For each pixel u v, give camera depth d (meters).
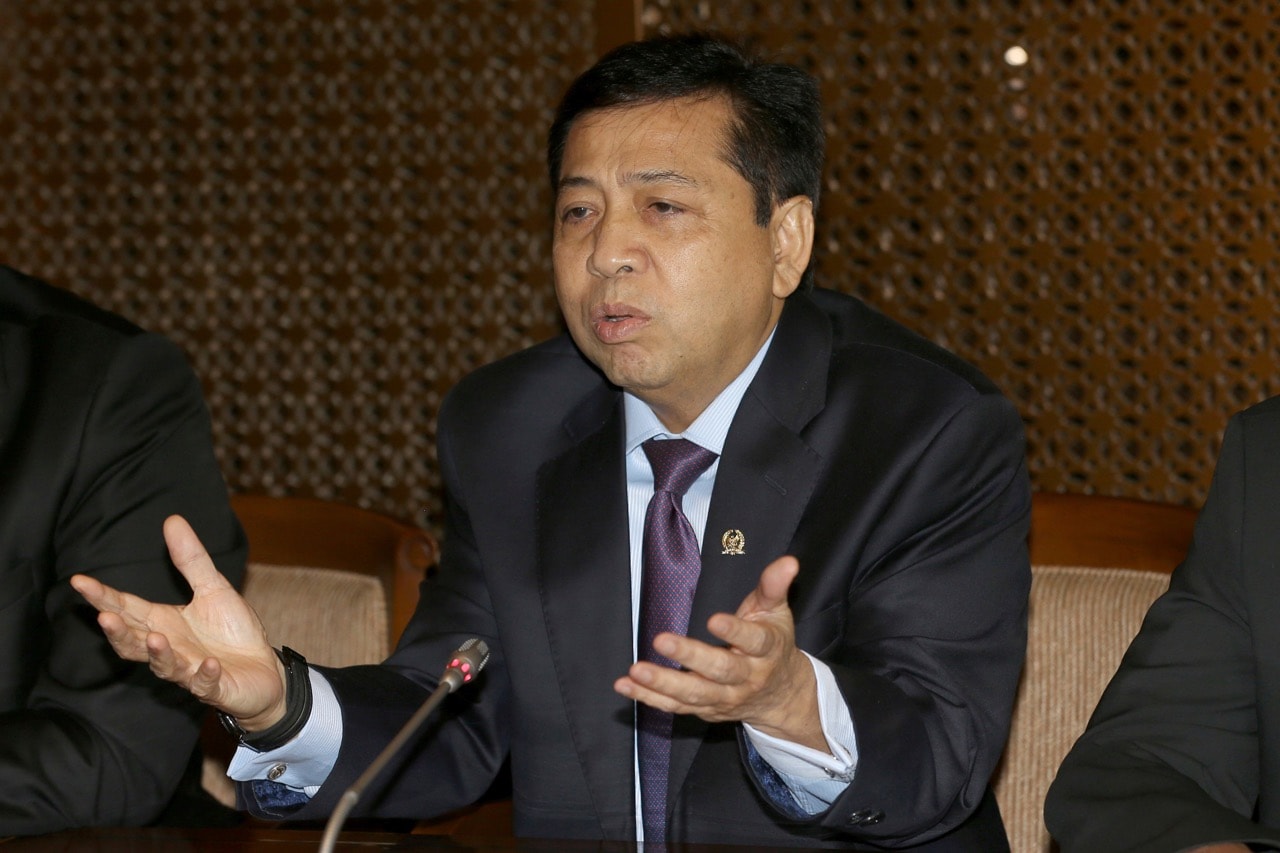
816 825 2.96
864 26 6.67
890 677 3.21
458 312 7.40
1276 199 6.12
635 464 3.67
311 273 7.61
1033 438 6.60
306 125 7.56
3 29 7.84
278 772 3.27
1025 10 6.44
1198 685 3.15
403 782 3.46
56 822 3.37
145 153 7.77
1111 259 6.43
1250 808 3.12
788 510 3.44
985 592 3.36
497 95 7.25
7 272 4.29
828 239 6.82
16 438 3.90
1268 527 3.16
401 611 4.48
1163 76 6.29
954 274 6.67
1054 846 4.12
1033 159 6.50
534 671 3.57
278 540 4.81
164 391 4.06
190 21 7.65
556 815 3.52
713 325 3.30
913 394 3.51
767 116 3.37
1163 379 6.39
